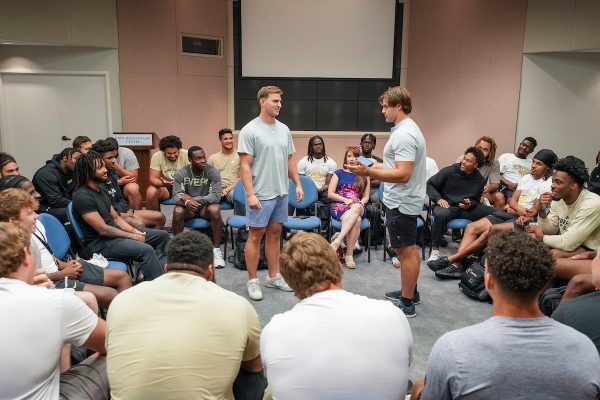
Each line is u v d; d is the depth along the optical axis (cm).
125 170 493
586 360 107
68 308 142
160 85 725
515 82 657
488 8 666
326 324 126
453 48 713
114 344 133
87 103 716
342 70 783
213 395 134
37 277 192
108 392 158
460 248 396
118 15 689
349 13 767
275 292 354
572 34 599
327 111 791
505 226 369
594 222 288
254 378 159
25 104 709
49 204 395
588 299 159
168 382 129
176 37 723
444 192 449
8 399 132
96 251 318
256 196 334
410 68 784
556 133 659
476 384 107
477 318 312
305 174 524
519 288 110
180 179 430
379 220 467
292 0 759
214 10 746
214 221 419
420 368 248
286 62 775
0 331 130
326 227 474
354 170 283
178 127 746
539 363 106
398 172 281
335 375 121
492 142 500
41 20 644
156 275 320
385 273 402
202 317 135
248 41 766
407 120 291
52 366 139
